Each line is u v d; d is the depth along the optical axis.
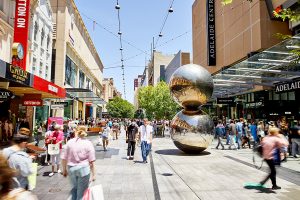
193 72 13.68
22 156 4.43
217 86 24.19
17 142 4.55
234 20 28.72
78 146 5.26
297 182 8.12
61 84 29.81
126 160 12.29
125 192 7.00
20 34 16.31
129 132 12.84
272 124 15.84
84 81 45.44
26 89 15.75
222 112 35.12
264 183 7.46
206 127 13.75
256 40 23.84
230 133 16.98
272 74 19.72
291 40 13.41
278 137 7.46
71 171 5.20
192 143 13.69
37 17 23.16
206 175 9.09
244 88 25.28
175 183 7.98
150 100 39.06
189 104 14.13
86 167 5.24
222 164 11.21
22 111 20.31
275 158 7.36
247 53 25.59
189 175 9.09
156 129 30.78
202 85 13.60
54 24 30.36
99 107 72.12
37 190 7.14
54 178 8.53
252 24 24.61
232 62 29.23
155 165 10.99
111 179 8.48
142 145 11.76
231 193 6.93
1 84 11.98
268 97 24.50
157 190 7.21
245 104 28.06
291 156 13.64
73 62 36.50
